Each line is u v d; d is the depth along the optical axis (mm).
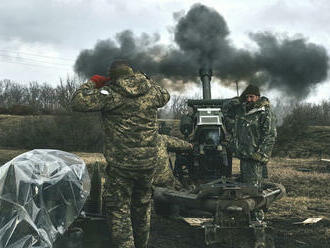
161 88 3604
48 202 3582
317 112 46531
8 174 3510
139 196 3592
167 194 5172
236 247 4309
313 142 29797
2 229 3375
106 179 3564
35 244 3414
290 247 4688
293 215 6551
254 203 4441
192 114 7566
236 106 5551
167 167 6113
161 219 6047
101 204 4523
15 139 27016
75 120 26719
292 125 30953
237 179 5809
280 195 5277
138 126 3369
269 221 6086
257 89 5285
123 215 3439
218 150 6797
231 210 4203
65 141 26719
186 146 6730
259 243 4172
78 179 3822
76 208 3768
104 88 3355
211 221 4465
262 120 5215
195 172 7016
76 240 3771
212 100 7461
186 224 5707
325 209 7125
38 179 3553
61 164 3762
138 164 3359
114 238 3424
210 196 4570
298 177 12281
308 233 5359
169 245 4684
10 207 3430
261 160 5152
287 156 26812
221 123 6934
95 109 3285
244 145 5285
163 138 6500
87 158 19141
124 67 3461
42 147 26594
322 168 16812
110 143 3387
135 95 3354
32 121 27656
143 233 3666
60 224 3650
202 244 4715
